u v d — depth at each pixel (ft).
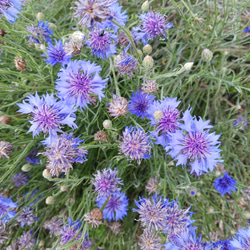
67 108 0.59
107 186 0.64
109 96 0.86
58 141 0.56
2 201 0.75
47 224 0.83
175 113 0.61
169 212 0.64
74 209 0.84
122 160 0.80
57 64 0.88
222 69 0.80
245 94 0.96
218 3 1.02
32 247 0.84
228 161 0.95
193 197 0.83
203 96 1.05
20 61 0.70
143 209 0.62
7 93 0.76
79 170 0.83
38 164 0.85
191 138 0.58
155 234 0.68
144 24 0.73
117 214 0.80
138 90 0.73
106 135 0.70
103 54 0.68
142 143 0.61
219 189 0.79
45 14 1.03
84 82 0.59
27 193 0.81
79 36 0.62
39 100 0.60
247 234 0.64
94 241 0.83
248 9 1.01
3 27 0.68
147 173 0.90
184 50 1.01
